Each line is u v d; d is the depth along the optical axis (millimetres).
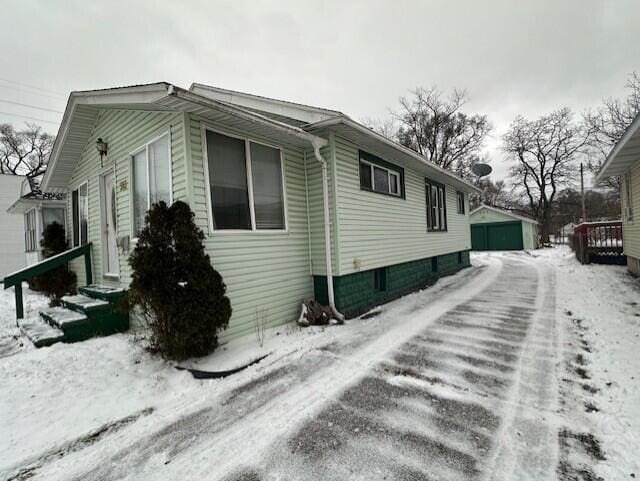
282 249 5297
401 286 7777
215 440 2355
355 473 1938
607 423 2316
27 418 2713
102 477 2033
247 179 4789
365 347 4148
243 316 4570
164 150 4453
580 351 3658
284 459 2104
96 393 3125
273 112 6117
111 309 4844
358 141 6227
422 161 8000
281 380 3299
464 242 12953
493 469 1921
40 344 4215
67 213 8398
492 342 4125
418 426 2396
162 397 3055
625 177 9008
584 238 11258
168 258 3646
